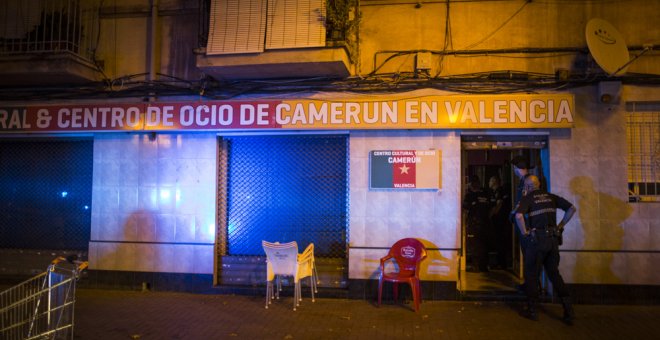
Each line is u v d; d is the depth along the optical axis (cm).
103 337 591
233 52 726
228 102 785
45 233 873
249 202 819
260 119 775
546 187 751
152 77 820
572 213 647
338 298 767
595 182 727
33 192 882
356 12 753
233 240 819
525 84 742
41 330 526
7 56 775
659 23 729
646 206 718
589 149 730
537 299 659
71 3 838
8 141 883
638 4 737
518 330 616
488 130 750
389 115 749
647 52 724
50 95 841
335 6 714
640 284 716
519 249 859
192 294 796
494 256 960
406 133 764
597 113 730
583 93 734
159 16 834
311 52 710
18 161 891
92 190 838
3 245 884
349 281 765
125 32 841
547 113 721
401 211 761
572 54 742
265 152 818
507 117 727
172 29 831
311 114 766
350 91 775
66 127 817
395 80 764
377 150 768
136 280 816
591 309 700
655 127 734
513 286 805
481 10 766
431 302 743
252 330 617
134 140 827
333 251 793
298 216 805
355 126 755
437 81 754
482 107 733
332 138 802
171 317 671
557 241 648
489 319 661
